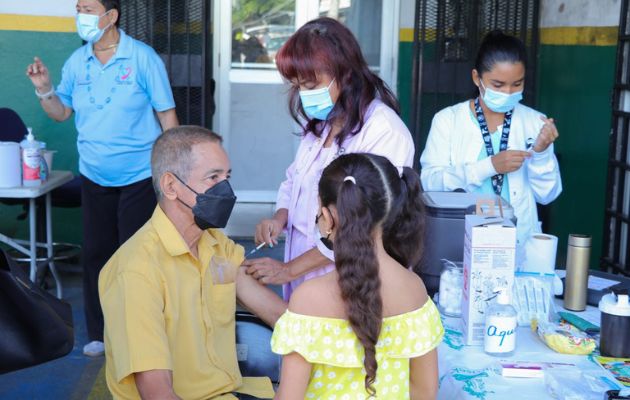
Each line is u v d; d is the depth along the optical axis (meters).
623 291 2.01
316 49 2.17
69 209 5.23
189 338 2.00
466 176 2.84
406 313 1.63
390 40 5.70
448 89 5.12
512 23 5.05
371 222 1.54
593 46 4.43
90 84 3.52
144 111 3.56
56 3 5.02
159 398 1.81
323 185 1.60
